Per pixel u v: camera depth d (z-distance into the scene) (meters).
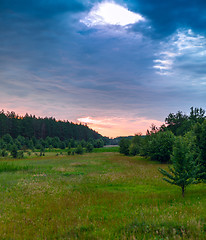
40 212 8.73
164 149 30.94
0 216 8.08
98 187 14.29
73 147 101.12
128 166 26.84
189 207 8.11
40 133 149.38
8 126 130.62
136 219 6.81
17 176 19.11
